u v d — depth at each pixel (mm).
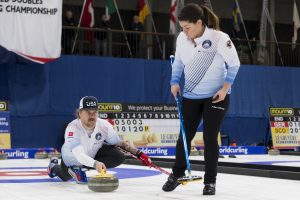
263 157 31703
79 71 35781
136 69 37500
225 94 11352
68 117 35406
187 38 11758
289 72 42000
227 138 39031
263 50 42844
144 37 41656
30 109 34219
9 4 32438
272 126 38938
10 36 32438
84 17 39344
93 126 13500
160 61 38188
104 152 14414
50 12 33344
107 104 34375
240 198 10914
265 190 12625
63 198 10609
